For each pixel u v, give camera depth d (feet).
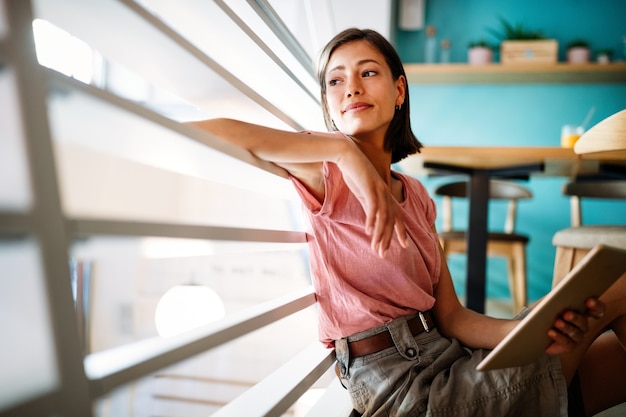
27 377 1.23
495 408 2.91
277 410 2.41
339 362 3.50
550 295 2.27
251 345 10.06
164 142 1.92
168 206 11.66
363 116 3.68
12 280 1.24
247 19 3.64
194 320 7.37
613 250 2.16
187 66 2.28
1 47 1.18
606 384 3.56
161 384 9.84
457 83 14.05
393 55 3.93
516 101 13.88
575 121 13.73
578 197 8.68
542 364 3.03
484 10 14.08
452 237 9.40
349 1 9.48
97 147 1.91
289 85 4.28
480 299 7.31
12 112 1.21
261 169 2.70
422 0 14.02
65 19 1.82
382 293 3.43
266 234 2.80
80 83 1.42
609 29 13.61
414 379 3.09
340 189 3.26
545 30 13.87
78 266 7.43
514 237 9.75
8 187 1.22
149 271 10.97
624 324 3.32
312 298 3.47
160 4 2.77
